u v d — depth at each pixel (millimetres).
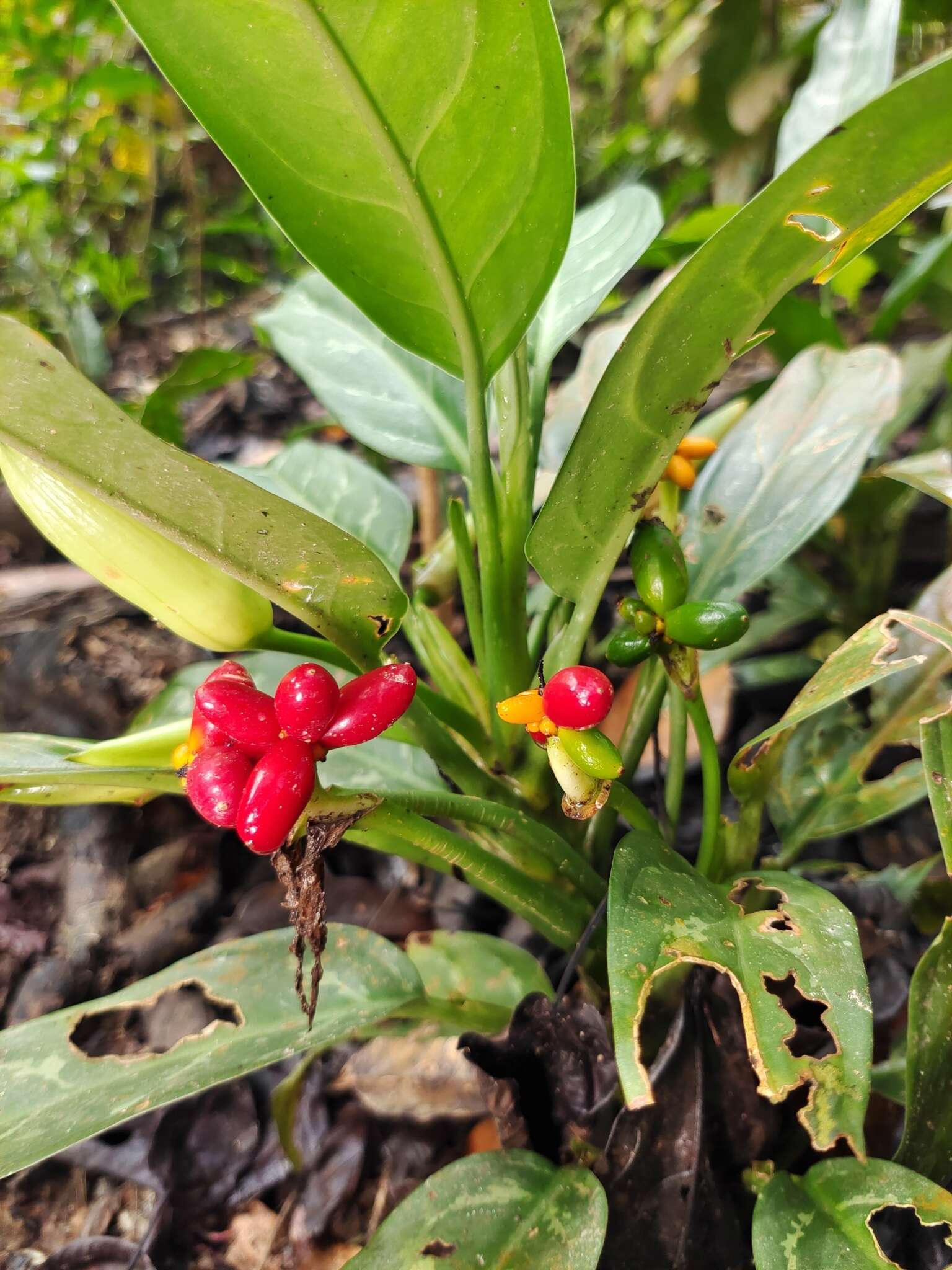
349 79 175
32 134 762
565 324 306
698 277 183
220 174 1047
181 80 180
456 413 341
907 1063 235
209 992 268
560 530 228
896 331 788
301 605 213
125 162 888
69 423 177
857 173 170
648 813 253
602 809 303
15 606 544
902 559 519
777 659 462
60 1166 321
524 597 273
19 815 417
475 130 185
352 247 209
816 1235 216
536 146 190
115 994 269
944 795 226
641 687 315
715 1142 252
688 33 772
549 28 172
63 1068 246
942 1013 233
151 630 530
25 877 400
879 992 313
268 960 277
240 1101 324
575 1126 264
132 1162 313
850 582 483
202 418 814
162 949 379
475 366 227
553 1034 264
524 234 206
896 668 210
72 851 407
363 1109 323
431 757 262
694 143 762
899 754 403
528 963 327
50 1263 295
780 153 406
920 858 385
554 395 729
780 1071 191
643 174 976
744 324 198
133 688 483
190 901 395
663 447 217
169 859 410
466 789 271
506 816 239
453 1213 233
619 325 437
